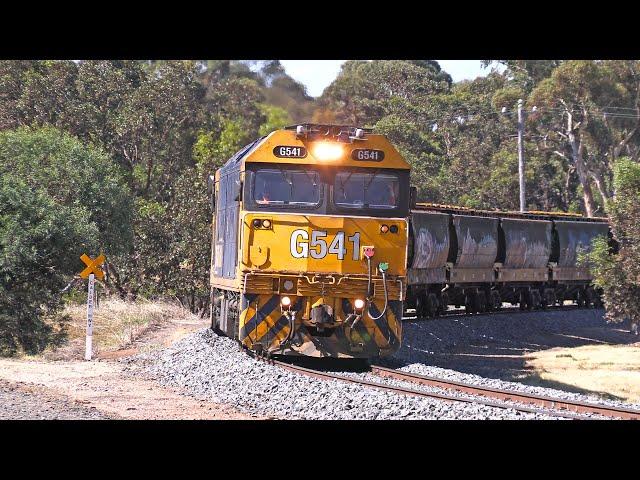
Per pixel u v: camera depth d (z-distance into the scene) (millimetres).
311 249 53062
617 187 101000
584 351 98000
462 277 105000
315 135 53875
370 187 54094
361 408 40094
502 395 45688
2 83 157125
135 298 119438
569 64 188125
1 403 37531
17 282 70438
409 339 83500
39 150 104938
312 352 53438
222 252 63406
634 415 39906
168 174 160250
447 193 194750
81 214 80188
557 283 129375
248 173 53656
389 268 53656
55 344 70688
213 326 71625
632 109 190375
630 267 97562
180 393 46188
